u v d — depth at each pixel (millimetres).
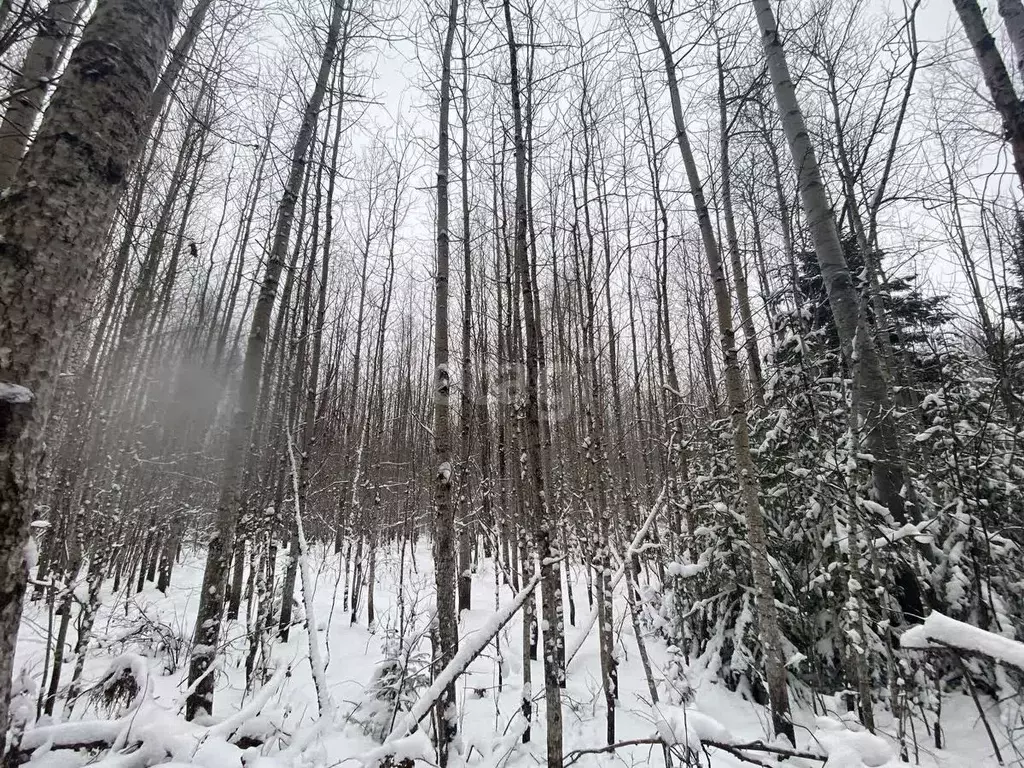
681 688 5078
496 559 8375
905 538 4730
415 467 16125
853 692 4352
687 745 2859
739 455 4805
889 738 3896
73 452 9086
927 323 7578
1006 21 3418
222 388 15453
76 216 1869
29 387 1711
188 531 16469
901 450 5219
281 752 3312
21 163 1874
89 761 3031
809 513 5590
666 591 7523
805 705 5043
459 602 9898
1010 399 4543
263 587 7328
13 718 2932
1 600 1658
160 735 3043
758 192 8781
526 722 4680
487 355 11828
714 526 6578
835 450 4707
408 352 18250
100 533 7125
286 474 8469
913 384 7062
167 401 15320
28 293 1726
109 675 3850
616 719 5211
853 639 4039
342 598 11055
